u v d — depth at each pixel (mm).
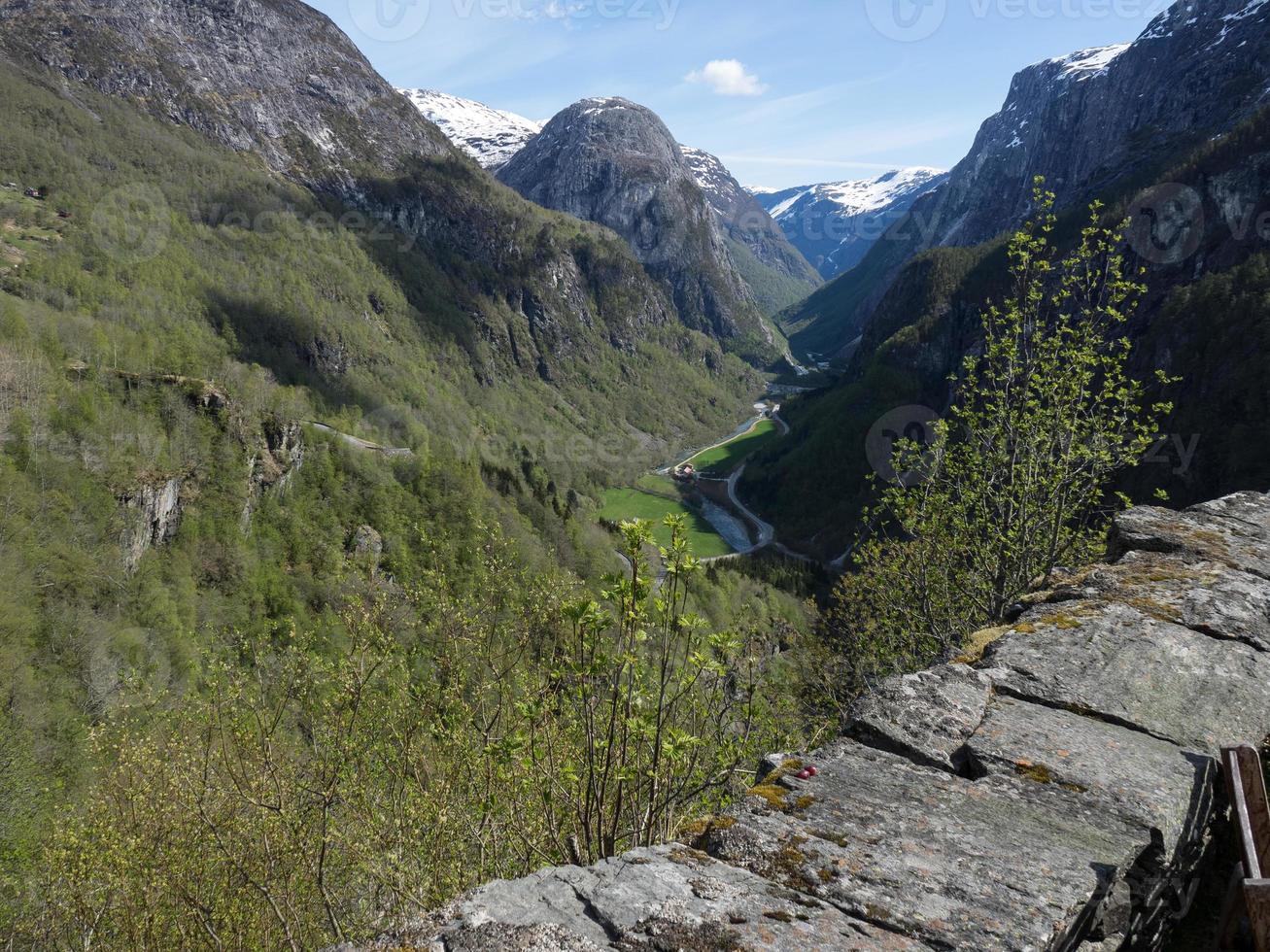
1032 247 11969
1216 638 5090
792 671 13344
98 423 94938
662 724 5215
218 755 8133
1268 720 4348
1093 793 3627
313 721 8125
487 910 2783
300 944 7457
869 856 3156
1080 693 4523
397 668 8070
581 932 2693
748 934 2674
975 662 5172
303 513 107562
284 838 7750
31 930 9102
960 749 4074
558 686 6004
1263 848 3275
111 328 129250
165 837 8039
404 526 97250
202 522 95562
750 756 6785
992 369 12328
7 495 75500
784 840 3252
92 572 75500
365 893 7867
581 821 5414
